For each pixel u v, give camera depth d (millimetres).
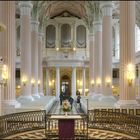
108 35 19594
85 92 36531
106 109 13805
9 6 14523
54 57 34406
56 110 21031
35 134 10711
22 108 14133
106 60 19594
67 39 35938
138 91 26672
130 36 14086
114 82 34188
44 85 36438
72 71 34500
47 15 32188
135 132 10617
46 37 35906
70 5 32500
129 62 13969
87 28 33656
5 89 13883
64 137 9242
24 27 19609
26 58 19562
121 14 14375
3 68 13156
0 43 14211
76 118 9312
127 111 13602
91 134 10703
